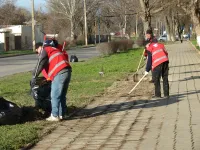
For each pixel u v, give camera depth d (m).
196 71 19.92
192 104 10.45
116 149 6.55
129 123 8.47
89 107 10.52
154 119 8.78
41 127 8.16
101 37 94.94
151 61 11.85
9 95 12.92
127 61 29.16
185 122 8.34
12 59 40.62
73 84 15.52
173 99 11.36
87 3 91.44
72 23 86.50
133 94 12.53
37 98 9.12
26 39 67.31
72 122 8.72
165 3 22.72
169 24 88.25
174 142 6.85
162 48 11.74
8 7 73.06
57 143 7.04
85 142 7.06
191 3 35.28
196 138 7.06
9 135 7.39
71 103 11.02
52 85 8.74
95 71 21.70
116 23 108.38
